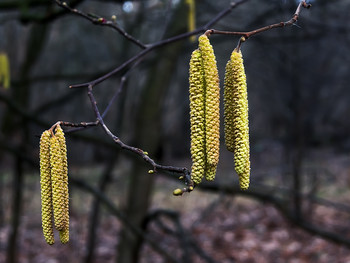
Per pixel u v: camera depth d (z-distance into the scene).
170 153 17.27
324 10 6.23
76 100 12.74
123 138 9.33
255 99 15.38
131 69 2.37
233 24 6.50
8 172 9.53
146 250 9.10
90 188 4.70
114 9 6.26
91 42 11.52
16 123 6.02
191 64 1.26
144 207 5.49
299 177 8.27
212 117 1.23
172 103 13.90
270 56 7.84
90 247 6.56
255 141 13.65
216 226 10.46
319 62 9.88
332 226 9.91
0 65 2.87
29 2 3.47
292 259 8.69
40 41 6.27
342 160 12.73
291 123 9.18
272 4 5.25
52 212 1.31
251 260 8.59
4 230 9.38
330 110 12.79
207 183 5.24
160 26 7.10
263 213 11.34
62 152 1.30
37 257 8.27
